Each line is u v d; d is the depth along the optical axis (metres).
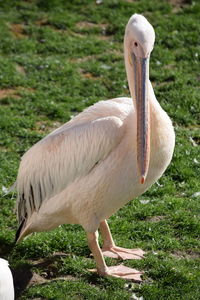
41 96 18.70
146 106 10.10
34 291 10.86
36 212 11.52
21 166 11.54
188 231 12.51
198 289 10.73
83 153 10.69
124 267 11.42
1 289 9.20
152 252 11.94
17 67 20.52
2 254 12.12
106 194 10.71
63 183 11.01
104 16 24.05
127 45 10.42
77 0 24.92
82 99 18.53
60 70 20.25
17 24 23.38
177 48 21.72
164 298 10.55
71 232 12.63
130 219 13.02
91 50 21.67
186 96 18.33
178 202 13.39
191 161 15.05
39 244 12.20
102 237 12.01
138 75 10.23
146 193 13.96
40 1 24.86
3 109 17.94
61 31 23.12
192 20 23.42
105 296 10.60
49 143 11.11
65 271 11.43
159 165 10.66
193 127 17.09
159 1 24.97
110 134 10.49
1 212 13.40
